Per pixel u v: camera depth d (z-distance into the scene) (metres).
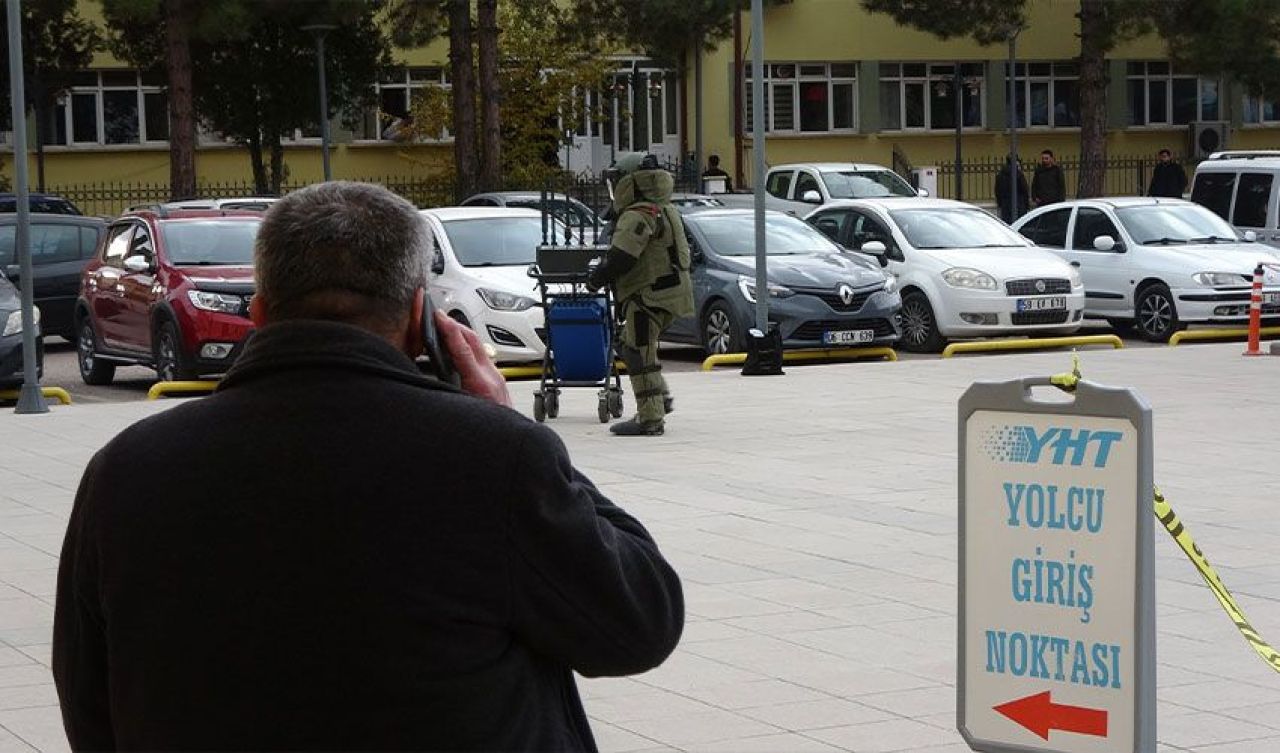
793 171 40.16
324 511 3.25
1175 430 17.59
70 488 15.19
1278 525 12.74
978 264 27.27
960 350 26.91
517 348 24.22
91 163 57.28
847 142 66.44
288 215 3.50
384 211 3.53
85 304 25.33
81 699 3.48
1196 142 67.81
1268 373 22.67
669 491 14.45
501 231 25.84
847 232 29.20
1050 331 27.88
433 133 57.84
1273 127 72.06
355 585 3.22
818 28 65.56
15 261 29.56
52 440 18.22
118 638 3.31
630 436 17.70
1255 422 18.11
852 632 9.80
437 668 3.22
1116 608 5.41
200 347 22.36
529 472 3.31
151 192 56.88
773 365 23.30
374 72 54.88
